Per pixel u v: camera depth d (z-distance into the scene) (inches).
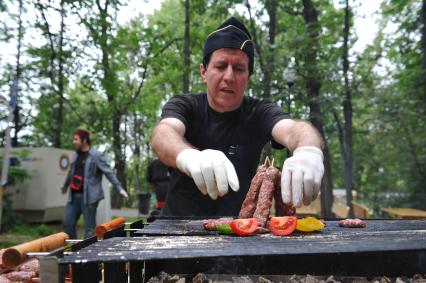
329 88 360.2
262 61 367.9
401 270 79.6
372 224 102.1
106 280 69.1
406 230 88.1
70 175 267.4
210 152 89.0
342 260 79.7
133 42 485.1
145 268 81.6
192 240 73.9
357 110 510.9
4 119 517.3
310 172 85.1
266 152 260.4
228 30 119.5
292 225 80.7
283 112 126.0
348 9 381.4
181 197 130.2
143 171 981.2
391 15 442.3
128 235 95.9
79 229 397.4
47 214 418.0
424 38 406.3
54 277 52.2
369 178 797.9
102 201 358.0
